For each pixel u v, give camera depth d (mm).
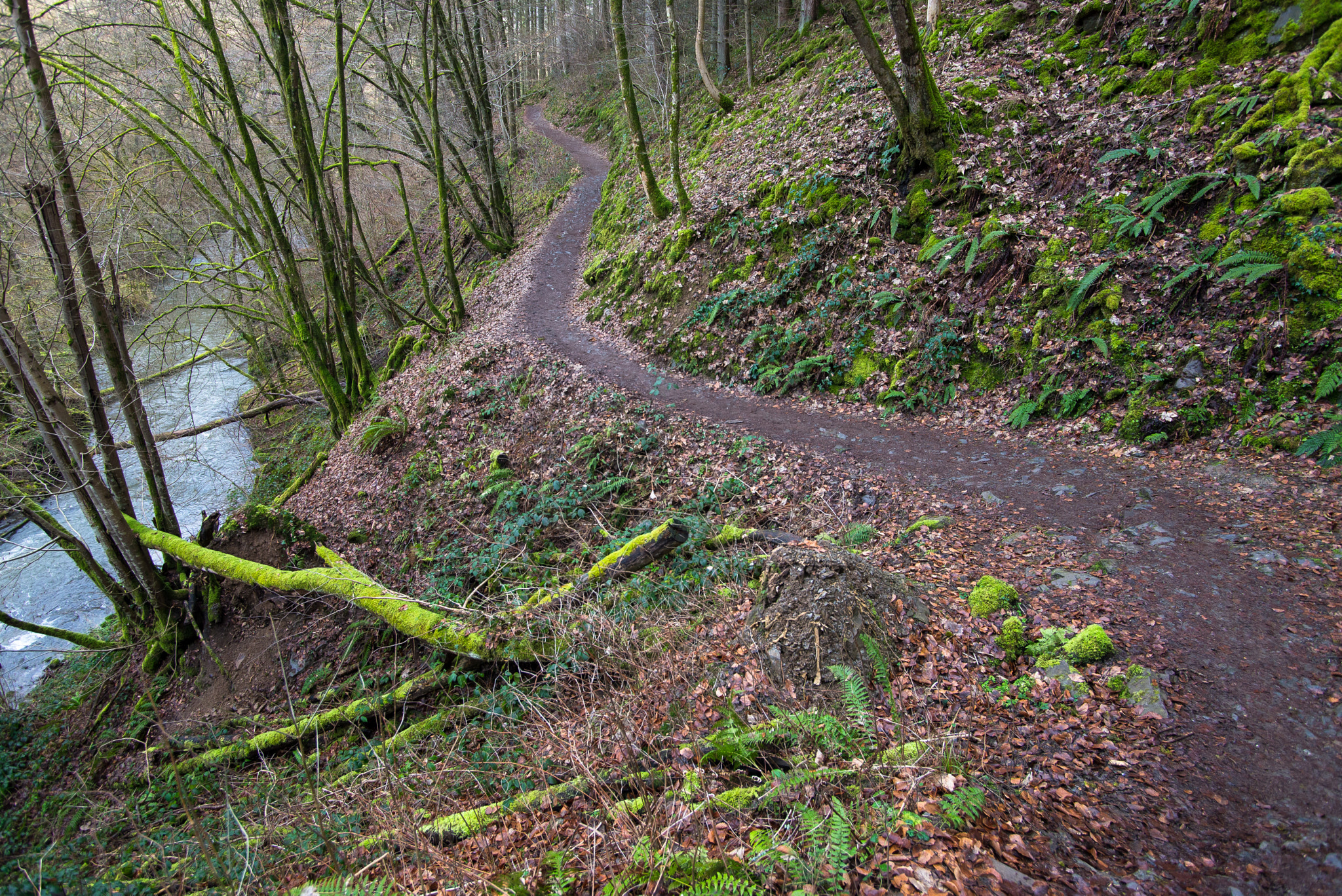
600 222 23016
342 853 4258
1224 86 9070
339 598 8938
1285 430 6684
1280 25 8953
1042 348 9008
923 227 11328
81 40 14602
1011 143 11047
